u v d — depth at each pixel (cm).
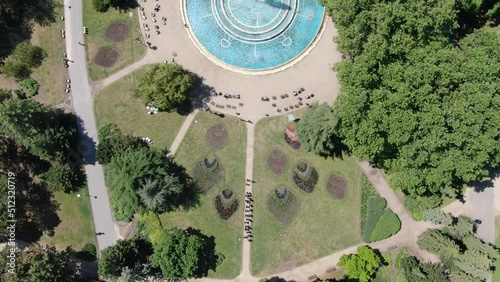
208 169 9806
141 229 9706
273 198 9806
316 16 10006
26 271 8925
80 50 9856
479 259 9181
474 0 9219
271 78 9906
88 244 9756
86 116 9800
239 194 9819
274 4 9994
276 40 9994
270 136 9862
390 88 8325
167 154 9806
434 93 8125
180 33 9956
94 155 9794
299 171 9812
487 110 7981
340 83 8969
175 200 9719
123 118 9812
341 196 9838
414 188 8712
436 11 8088
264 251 9819
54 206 9781
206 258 9756
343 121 8438
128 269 9050
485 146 8062
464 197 9894
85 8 9900
